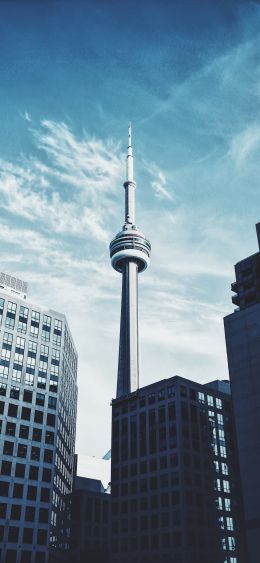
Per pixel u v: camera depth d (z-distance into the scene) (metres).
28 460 116.94
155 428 129.88
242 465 89.38
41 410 124.94
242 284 108.19
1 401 118.75
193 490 117.25
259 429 89.19
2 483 110.50
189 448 122.38
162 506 117.62
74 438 158.62
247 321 98.88
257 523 83.12
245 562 117.94
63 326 141.50
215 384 150.75
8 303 131.62
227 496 123.75
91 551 145.00
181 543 109.69
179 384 130.25
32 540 109.31
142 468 127.56
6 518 107.69
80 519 147.75
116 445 138.50
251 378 93.88
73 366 159.12
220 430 133.00
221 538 116.19
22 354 128.12
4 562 103.38
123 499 128.00
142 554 116.56
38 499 114.38
